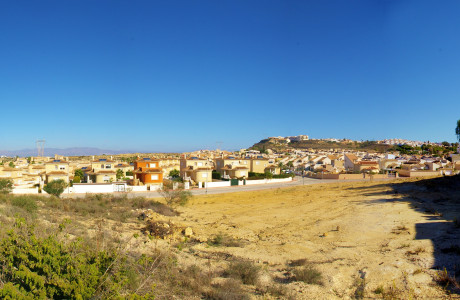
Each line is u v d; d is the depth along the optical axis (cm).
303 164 12350
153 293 728
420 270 1120
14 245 714
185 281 950
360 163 9806
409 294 934
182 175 7462
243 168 7694
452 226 1766
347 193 4244
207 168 7019
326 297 931
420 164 9712
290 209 3138
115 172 6600
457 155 10756
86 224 1772
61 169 6203
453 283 976
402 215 2281
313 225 2227
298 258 1415
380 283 1035
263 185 6750
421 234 1683
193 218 2814
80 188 5144
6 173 6341
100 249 862
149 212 2586
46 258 662
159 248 1423
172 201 3669
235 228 2273
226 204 3891
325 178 8531
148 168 6281
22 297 557
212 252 1529
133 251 1212
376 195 3697
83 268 645
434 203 2788
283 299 905
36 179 6994
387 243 1573
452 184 4047
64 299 593
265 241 1816
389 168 10675
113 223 1988
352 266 1228
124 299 611
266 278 1107
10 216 1442
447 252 1291
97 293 601
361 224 2103
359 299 931
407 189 4038
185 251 1520
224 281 1022
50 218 1744
